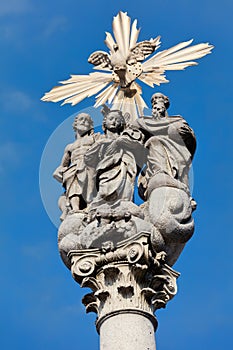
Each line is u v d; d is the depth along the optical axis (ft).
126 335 56.03
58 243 60.54
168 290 58.49
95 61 69.51
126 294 57.52
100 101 68.23
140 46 68.69
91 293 58.70
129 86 67.67
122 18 70.33
